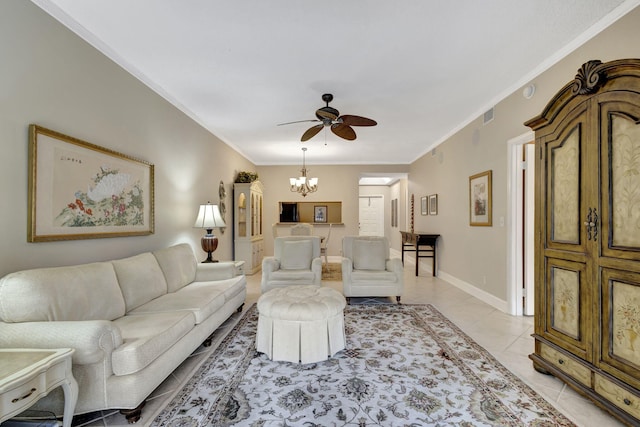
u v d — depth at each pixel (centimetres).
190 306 254
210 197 493
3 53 182
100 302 213
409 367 238
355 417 178
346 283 410
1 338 162
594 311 182
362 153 695
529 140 332
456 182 503
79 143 233
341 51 269
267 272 411
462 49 266
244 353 265
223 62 288
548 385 212
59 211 218
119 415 180
